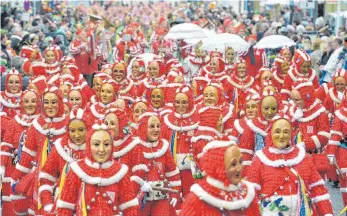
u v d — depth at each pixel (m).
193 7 83.75
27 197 16.00
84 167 12.38
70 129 13.98
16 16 50.44
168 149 15.88
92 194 12.34
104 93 18.78
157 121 15.78
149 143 15.71
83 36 40.06
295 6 60.00
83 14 75.94
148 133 15.70
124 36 41.22
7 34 37.91
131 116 18.70
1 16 45.19
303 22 54.50
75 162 12.49
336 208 19.69
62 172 13.77
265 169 13.16
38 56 26.80
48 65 26.11
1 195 17.41
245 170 15.24
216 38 34.47
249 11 74.12
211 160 11.12
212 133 17.58
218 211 11.17
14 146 17.27
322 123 17.70
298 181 13.07
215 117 17.67
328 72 28.28
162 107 20.73
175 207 16.03
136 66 25.06
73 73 25.34
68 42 48.47
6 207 17.34
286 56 28.41
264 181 13.17
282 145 13.14
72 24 63.69
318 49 33.25
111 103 18.64
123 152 15.11
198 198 11.16
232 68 28.66
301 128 17.80
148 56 29.28
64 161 13.91
